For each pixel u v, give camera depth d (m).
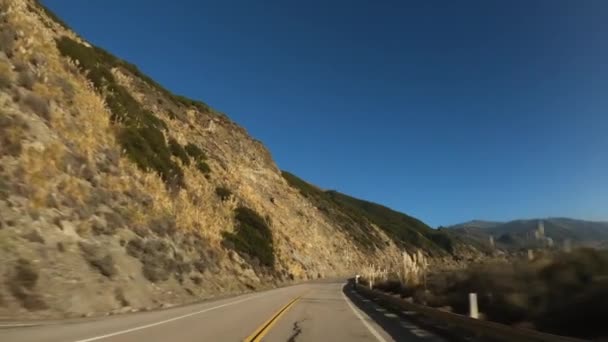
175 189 44.06
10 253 18.62
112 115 43.31
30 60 32.88
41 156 26.03
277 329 16.41
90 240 24.86
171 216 39.34
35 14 44.62
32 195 22.89
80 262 22.45
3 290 17.00
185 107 79.00
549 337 9.48
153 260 30.11
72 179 27.58
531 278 15.59
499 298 16.20
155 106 65.25
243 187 70.75
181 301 29.30
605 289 11.48
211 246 45.19
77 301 19.78
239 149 86.81
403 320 20.81
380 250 133.50
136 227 31.44
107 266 23.91
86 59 46.25
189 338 13.40
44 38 38.22
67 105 34.34
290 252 74.25
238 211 60.69
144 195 36.50
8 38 30.55
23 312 16.86
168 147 52.06
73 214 25.19
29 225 21.06
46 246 20.97
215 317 19.77
